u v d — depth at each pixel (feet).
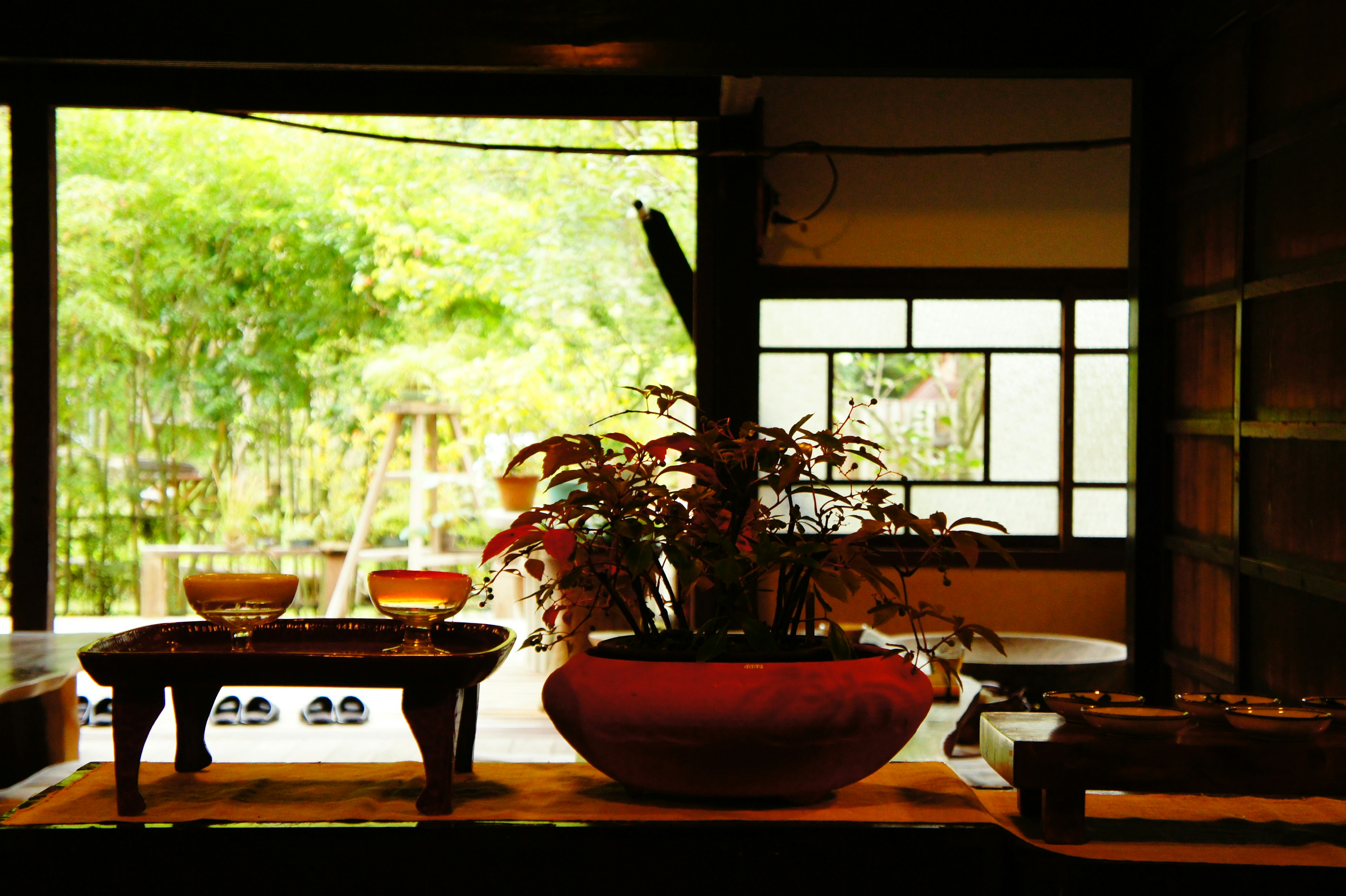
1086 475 16.88
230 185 29.45
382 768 4.98
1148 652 10.55
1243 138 8.64
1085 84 16.55
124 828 4.10
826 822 4.17
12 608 14.67
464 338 30.19
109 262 29.07
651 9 10.48
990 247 16.65
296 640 5.00
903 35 10.34
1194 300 9.64
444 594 4.59
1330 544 7.43
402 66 10.80
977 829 4.12
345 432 29.73
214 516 29.07
